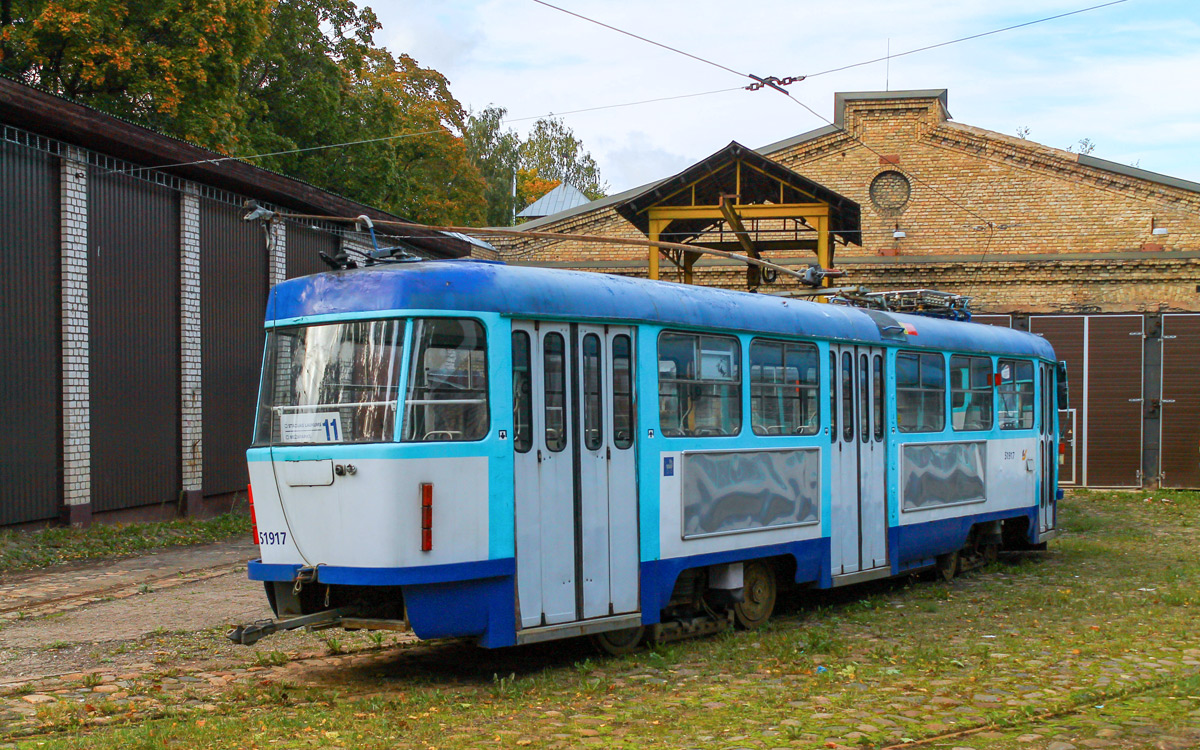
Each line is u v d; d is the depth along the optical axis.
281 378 7.95
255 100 32.28
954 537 12.96
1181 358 26.47
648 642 8.93
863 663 8.40
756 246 23.55
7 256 13.30
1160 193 26.78
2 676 7.67
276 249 19.17
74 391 14.29
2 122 13.25
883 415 11.78
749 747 5.94
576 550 8.12
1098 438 26.92
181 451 16.62
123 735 5.99
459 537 7.42
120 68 23.34
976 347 13.69
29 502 13.69
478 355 7.68
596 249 29.14
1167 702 7.12
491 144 62.53
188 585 11.52
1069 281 27.27
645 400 8.73
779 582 10.73
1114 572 13.84
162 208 16.28
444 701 7.04
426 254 25.27
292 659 8.45
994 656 8.62
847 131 28.77
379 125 37.81
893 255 28.42
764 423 10.03
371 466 7.26
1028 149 27.58
